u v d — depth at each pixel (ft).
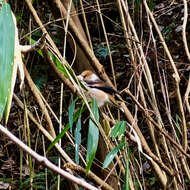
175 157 16.35
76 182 7.41
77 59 15.84
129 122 13.76
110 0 35.86
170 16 38.27
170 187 15.15
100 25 38.52
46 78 28.50
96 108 11.15
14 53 7.18
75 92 11.93
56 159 27.43
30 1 12.42
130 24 15.74
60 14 13.19
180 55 36.22
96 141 10.60
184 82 32.27
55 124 30.17
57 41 24.04
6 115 7.16
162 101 25.96
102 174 16.80
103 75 13.21
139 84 14.87
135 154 26.96
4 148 31.58
